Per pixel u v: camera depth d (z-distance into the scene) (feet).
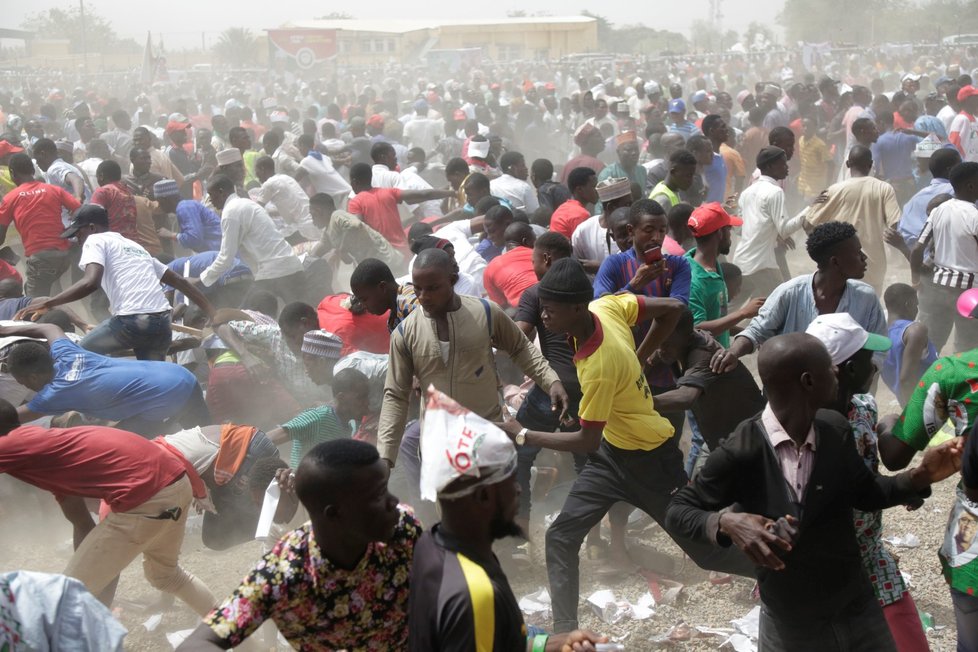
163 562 15.80
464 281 25.27
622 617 16.84
